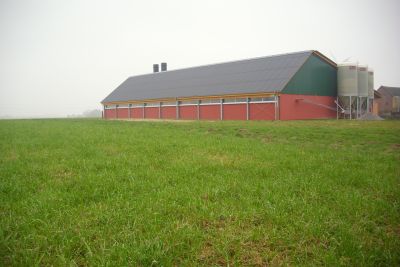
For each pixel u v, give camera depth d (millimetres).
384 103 76812
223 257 3756
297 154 10016
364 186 6531
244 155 9836
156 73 58156
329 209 5176
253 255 3816
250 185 6316
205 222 4660
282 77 34344
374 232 4441
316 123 25969
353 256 3754
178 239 4055
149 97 46562
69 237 4078
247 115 34750
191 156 9633
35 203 5250
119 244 3896
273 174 7266
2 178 6980
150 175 7094
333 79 39938
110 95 57750
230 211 4961
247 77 38219
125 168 7875
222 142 13016
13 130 20516
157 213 4793
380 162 8969
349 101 40062
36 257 3605
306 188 6180
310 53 36531
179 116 42094
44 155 9859
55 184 6465
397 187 6340
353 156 9836
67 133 17547
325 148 11727
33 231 4227
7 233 4234
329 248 3938
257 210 5016
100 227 4406
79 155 9828
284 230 4383
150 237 4098
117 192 5930
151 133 17172
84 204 5320
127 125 25000
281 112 32719
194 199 5461
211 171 7648
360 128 20047
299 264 3586
